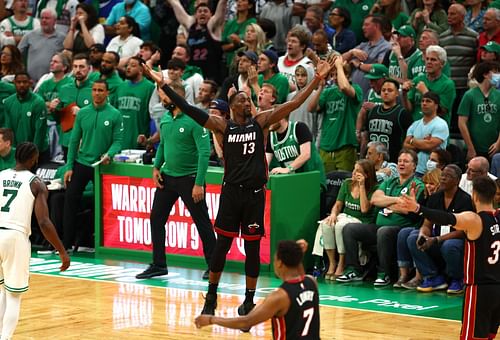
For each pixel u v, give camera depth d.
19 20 45.62
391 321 24.80
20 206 21.81
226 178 23.86
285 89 34.81
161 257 30.78
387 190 30.27
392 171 31.23
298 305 15.44
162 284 29.67
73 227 35.38
